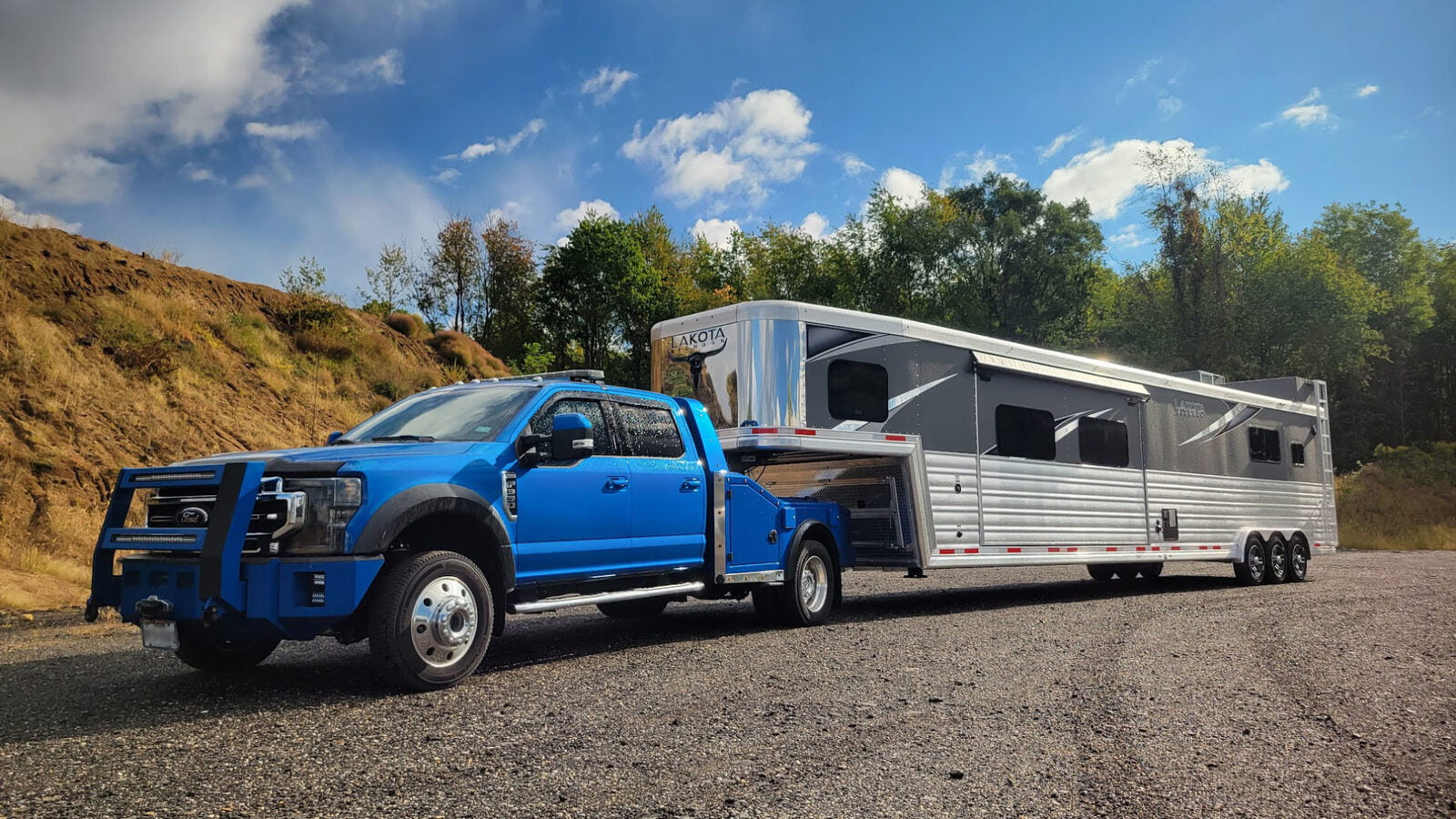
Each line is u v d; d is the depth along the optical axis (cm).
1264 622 952
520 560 621
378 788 362
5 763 392
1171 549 1388
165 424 1670
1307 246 4384
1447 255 6856
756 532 841
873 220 5191
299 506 516
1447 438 6506
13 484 1344
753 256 5928
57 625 887
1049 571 1838
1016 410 1165
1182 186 4025
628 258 4981
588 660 670
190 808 335
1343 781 400
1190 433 1463
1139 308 4225
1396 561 2147
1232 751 445
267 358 2116
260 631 527
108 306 1875
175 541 518
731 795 362
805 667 646
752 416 930
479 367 2805
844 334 979
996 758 422
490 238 5241
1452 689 605
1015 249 5084
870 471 1047
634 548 714
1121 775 400
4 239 1858
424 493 553
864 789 373
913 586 1464
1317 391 1834
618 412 734
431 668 546
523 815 333
